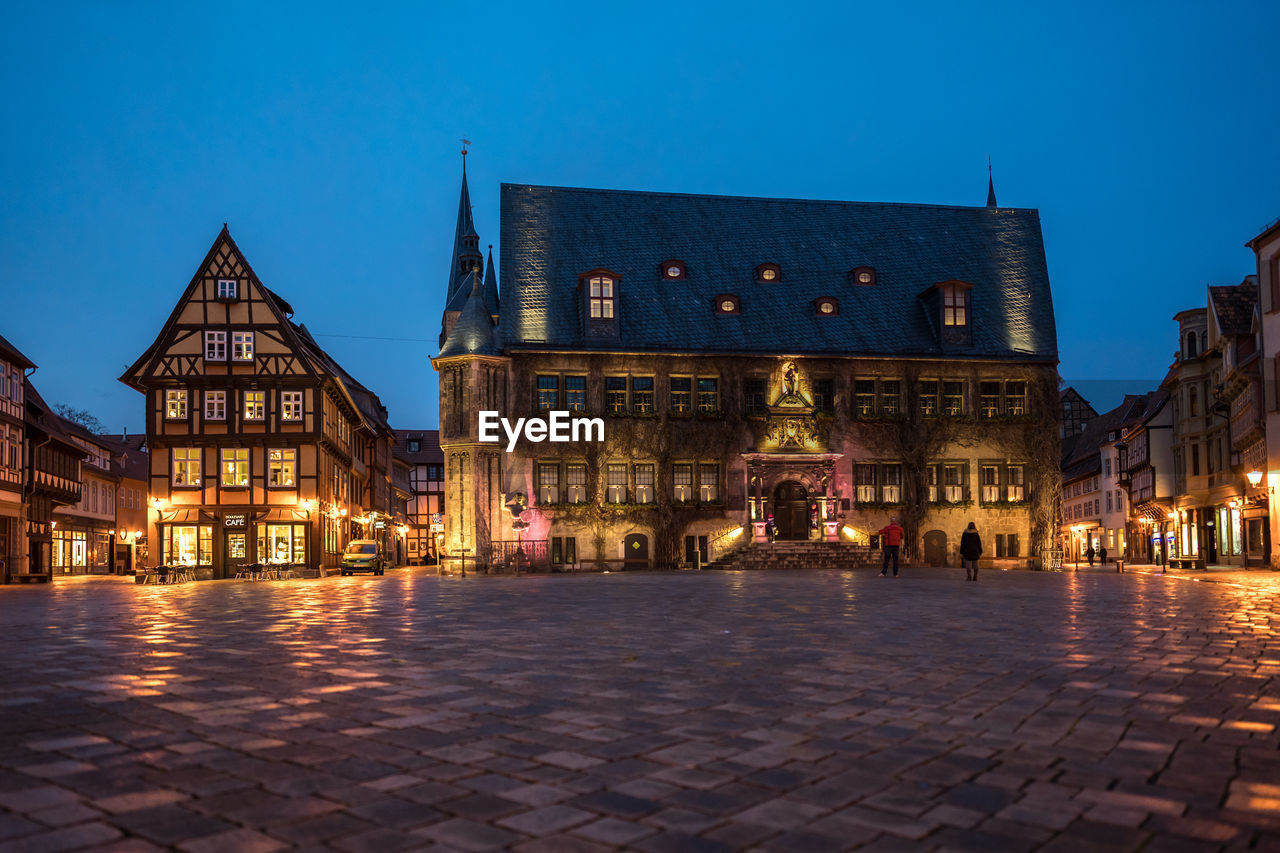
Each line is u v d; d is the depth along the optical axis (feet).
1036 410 145.18
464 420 132.87
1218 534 147.64
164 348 144.15
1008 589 74.95
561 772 17.42
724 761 18.20
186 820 14.67
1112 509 220.84
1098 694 25.04
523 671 29.63
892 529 102.42
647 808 15.31
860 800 15.72
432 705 23.84
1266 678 27.50
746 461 137.69
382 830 14.25
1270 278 112.27
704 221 151.33
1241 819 14.69
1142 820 14.67
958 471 142.82
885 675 28.53
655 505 135.23
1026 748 19.13
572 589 80.89
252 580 124.47
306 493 143.23
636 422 136.56
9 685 27.35
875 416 141.08
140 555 218.38
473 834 14.11
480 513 131.64
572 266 142.92
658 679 27.96
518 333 136.56
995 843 13.74
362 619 49.67
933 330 147.13
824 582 89.10
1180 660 31.24
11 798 15.79
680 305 143.23
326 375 144.87
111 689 26.48
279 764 17.98
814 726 21.26
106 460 219.20
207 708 23.52
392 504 248.73
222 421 143.43
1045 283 154.20
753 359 140.26
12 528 146.30
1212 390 143.64
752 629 42.68
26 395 159.22
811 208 156.25
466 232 268.21
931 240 156.56
